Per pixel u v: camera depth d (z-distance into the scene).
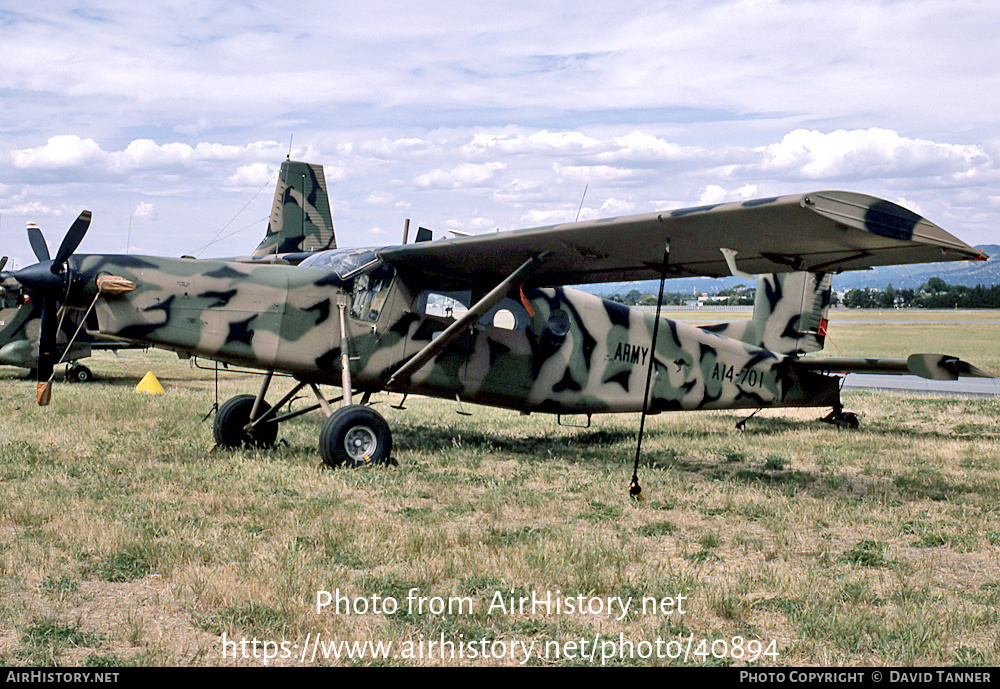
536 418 13.74
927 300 141.75
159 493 7.17
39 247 11.55
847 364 12.27
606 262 8.97
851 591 4.96
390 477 8.02
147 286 8.16
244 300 8.62
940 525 6.77
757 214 6.61
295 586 4.77
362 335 9.35
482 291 10.24
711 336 12.11
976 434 12.24
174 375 21.69
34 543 5.62
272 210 24.41
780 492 7.87
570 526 6.53
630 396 11.34
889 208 6.46
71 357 19.09
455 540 5.94
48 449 9.16
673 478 8.45
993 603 4.89
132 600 4.67
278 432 11.02
